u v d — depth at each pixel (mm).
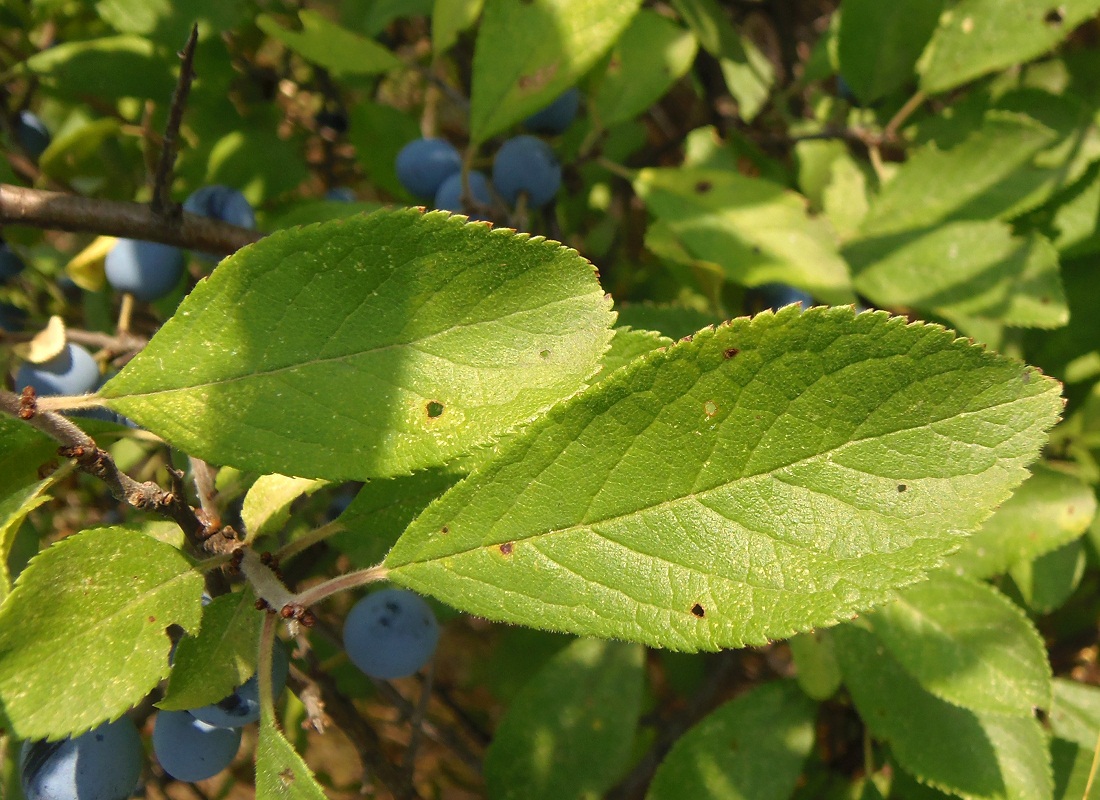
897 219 276
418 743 277
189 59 209
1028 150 273
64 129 310
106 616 168
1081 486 264
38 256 293
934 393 160
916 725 260
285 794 166
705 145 320
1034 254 265
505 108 253
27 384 221
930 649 254
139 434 187
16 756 238
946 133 295
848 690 281
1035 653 249
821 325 160
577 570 168
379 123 312
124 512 299
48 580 165
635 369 163
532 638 337
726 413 164
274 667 194
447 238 167
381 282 169
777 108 333
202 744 201
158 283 244
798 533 163
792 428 163
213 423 171
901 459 161
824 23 447
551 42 250
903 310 290
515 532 170
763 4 399
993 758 254
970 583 256
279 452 170
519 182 269
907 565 160
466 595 170
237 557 181
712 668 335
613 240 335
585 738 268
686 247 263
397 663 224
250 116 324
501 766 267
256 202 294
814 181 312
